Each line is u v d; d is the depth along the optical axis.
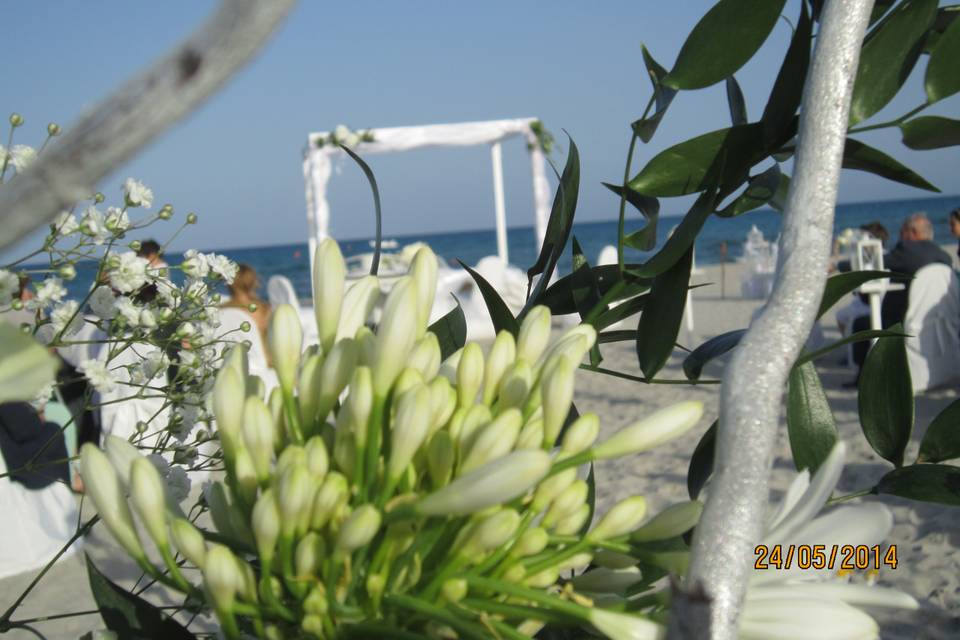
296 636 0.61
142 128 0.27
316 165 12.30
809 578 0.60
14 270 1.02
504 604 0.59
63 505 4.42
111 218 1.10
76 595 3.93
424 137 12.79
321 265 0.71
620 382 8.65
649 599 0.63
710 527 0.55
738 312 14.92
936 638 3.07
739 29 0.90
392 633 0.57
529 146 13.38
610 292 1.04
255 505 0.59
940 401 6.68
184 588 0.60
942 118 0.90
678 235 0.94
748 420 0.57
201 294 1.18
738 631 0.53
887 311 7.53
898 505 4.45
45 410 4.40
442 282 11.58
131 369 1.14
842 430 6.00
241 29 0.25
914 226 7.35
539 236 13.74
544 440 0.64
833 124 0.66
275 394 0.68
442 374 0.79
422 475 0.64
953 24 0.89
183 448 1.08
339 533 0.56
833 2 0.68
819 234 0.63
